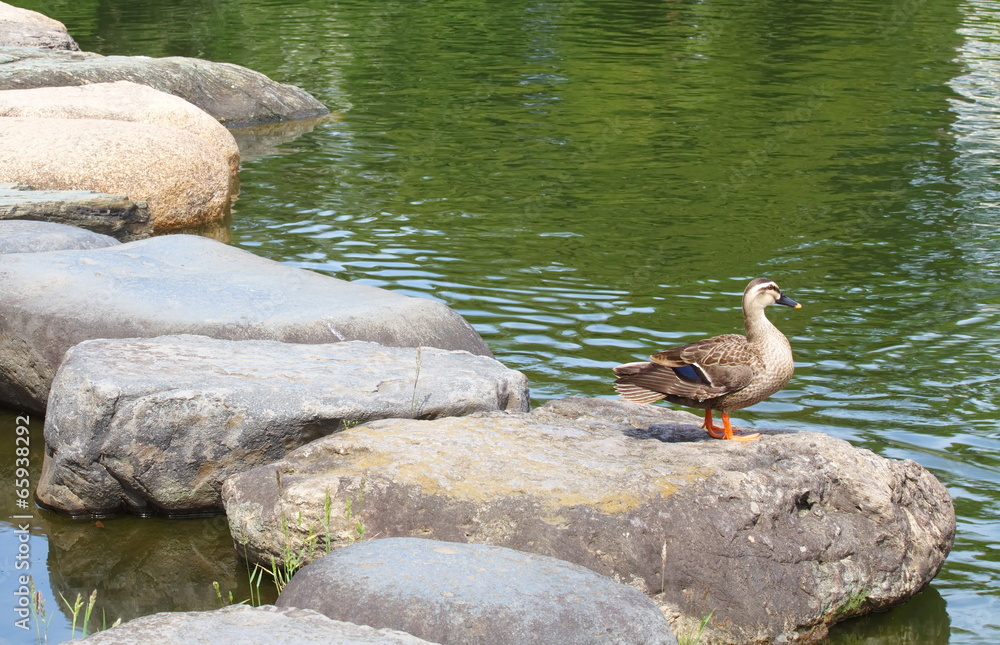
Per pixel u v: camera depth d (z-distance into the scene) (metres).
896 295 11.66
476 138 19.06
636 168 17.11
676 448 6.58
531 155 17.92
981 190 15.88
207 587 6.40
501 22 31.66
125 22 31.19
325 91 23.16
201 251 9.60
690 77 24.22
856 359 9.95
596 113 20.94
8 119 14.48
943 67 25.39
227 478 6.81
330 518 6.12
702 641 5.79
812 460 6.50
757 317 6.41
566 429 6.90
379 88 23.39
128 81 18.56
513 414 7.21
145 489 6.98
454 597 4.91
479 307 11.12
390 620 4.85
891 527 6.35
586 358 9.84
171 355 7.49
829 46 27.84
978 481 7.75
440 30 30.42
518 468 6.31
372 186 16.05
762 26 30.77
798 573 6.02
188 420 6.93
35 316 8.29
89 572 6.51
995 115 20.80
